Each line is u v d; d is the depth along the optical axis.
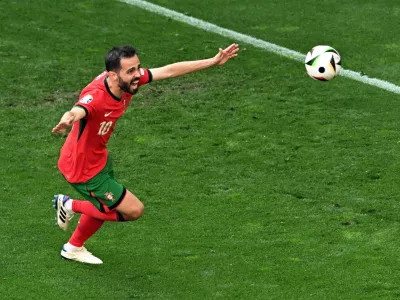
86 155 19.72
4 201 23.84
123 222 22.81
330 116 29.12
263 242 21.72
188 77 32.34
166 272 20.39
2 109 29.80
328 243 21.59
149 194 24.38
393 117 28.94
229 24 37.44
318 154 26.48
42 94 31.00
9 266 20.55
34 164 26.14
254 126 28.52
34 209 23.44
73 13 37.91
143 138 27.88
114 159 26.52
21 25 36.44
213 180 25.14
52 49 34.56
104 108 19.17
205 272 20.38
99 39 35.62
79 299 19.20
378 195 23.98
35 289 19.56
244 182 24.95
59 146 27.34
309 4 39.25
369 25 36.88
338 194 24.11
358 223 22.52
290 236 21.98
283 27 37.03
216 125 28.67
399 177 24.91
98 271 20.45
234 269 20.48
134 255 21.17
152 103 30.33
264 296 19.33
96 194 19.92
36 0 38.94
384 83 31.70
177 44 35.38
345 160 26.05
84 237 20.67
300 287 19.66
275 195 24.16
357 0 39.56
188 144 27.45
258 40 35.75
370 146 26.88
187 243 21.73
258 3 39.53
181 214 23.25
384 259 20.72
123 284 19.89
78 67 33.12
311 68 24.62
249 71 32.84
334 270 20.31
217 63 20.66
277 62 33.62
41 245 21.59
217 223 22.73
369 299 19.06
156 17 38.00
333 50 24.66
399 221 22.55
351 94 30.77
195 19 37.91
